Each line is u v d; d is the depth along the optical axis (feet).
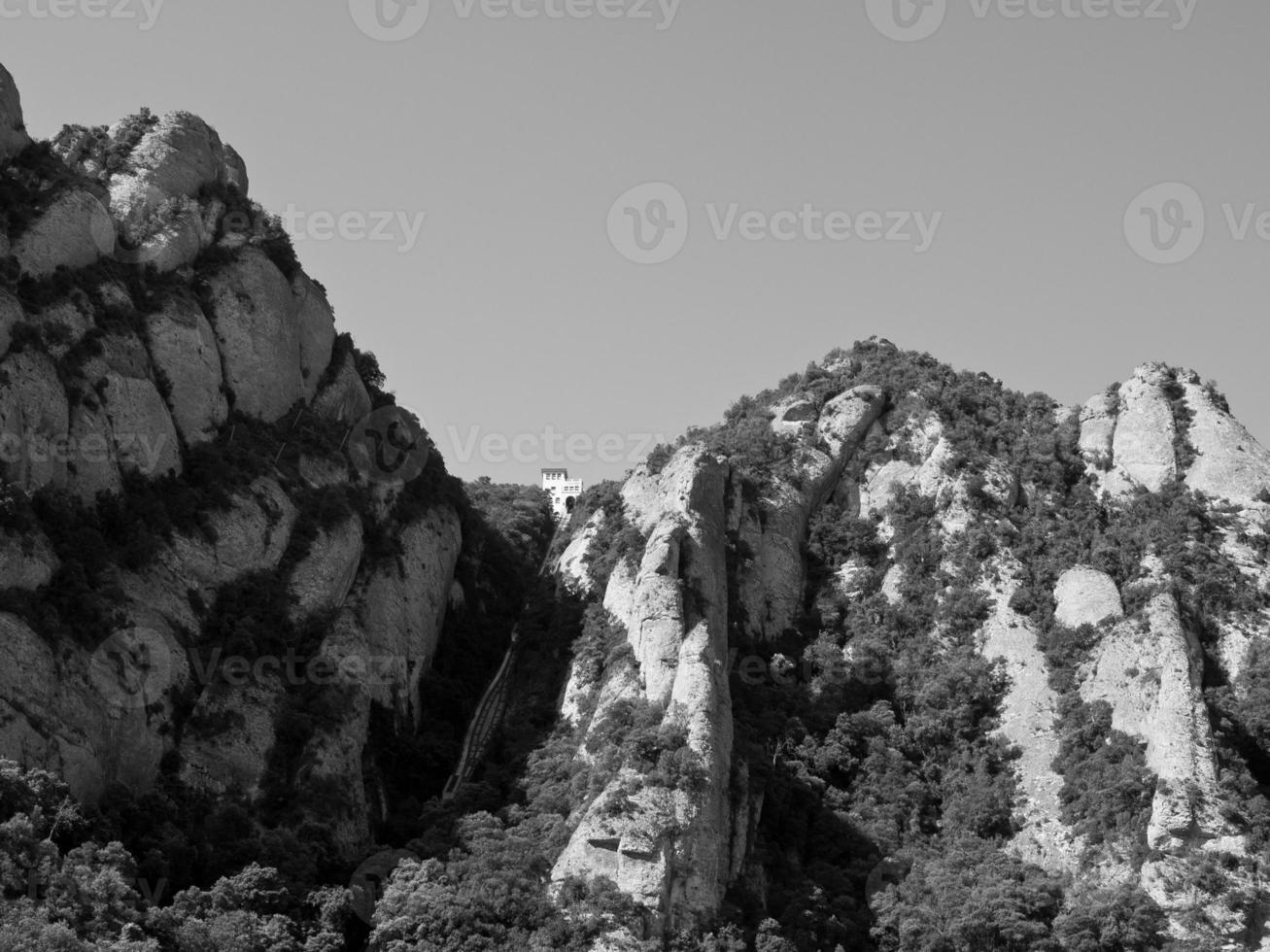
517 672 596.70
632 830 501.97
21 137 580.30
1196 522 604.90
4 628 485.56
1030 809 549.13
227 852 495.00
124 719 504.02
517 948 480.23
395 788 553.23
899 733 572.10
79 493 533.14
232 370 590.14
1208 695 558.97
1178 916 513.86
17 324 532.73
